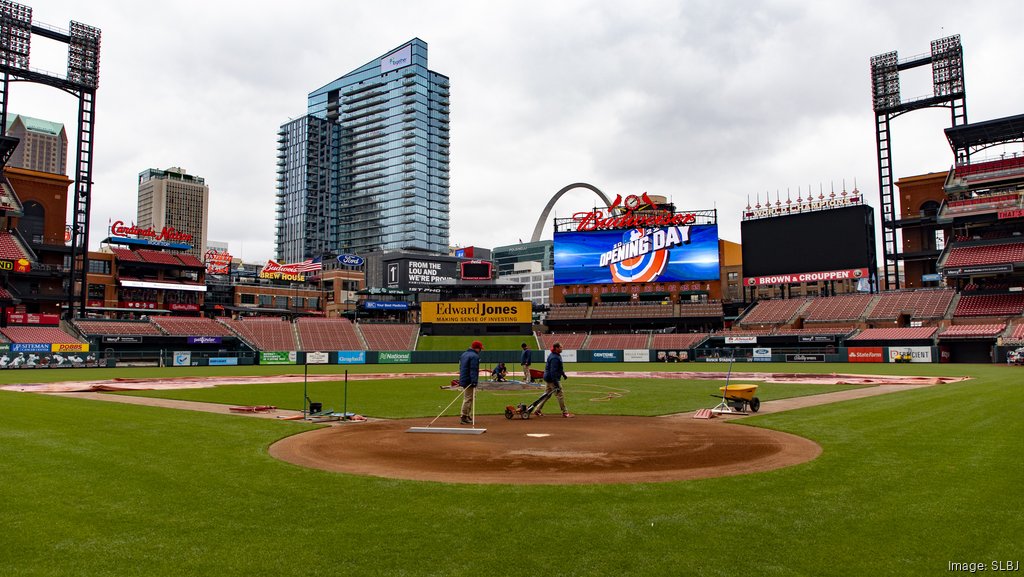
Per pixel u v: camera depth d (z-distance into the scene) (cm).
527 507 950
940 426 1717
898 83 9006
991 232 8044
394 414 2366
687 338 8944
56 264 9025
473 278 10300
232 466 1266
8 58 7900
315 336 9362
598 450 1488
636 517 891
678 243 9306
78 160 8450
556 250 9862
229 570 699
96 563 720
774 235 8888
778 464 1278
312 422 2050
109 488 1064
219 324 8988
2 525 856
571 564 712
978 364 6400
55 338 7469
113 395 3198
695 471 1228
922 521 852
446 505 963
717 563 712
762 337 8356
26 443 1509
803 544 771
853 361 7356
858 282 8425
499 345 9500
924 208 8938
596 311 9769
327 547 772
